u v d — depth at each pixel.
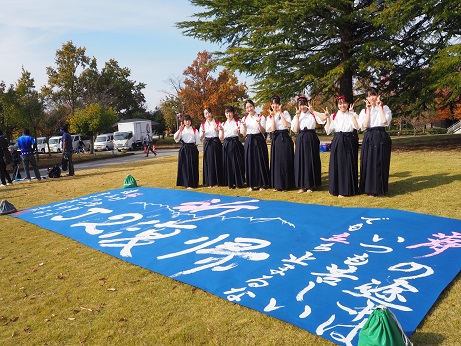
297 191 6.96
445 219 4.62
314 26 14.52
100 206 7.25
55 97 44.09
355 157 6.16
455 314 2.71
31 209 7.64
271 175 7.16
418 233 4.24
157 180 9.97
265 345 2.54
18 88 21.56
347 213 5.19
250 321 2.83
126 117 55.47
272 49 14.12
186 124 8.23
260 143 7.26
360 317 2.71
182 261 4.07
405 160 9.52
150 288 3.54
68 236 5.50
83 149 32.97
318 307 2.89
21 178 13.95
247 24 15.02
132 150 32.62
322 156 11.60
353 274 3.37
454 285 3.11
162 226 5.47
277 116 6.89
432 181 6.64
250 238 4.57
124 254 4.50
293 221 5.06
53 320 3.14
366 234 4.33
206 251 4.29
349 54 15.01
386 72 15.41
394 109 16.17
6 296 3.68
